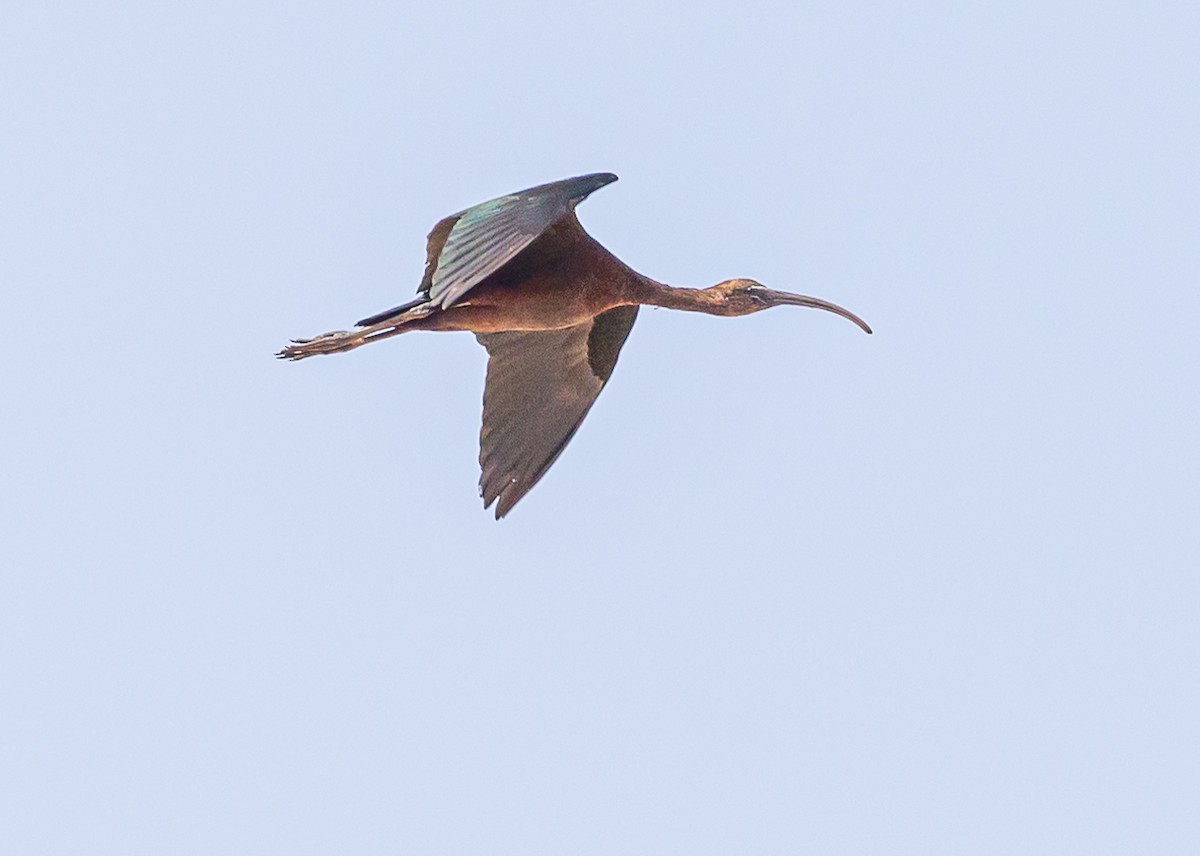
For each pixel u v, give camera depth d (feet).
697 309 61.26
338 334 57.21
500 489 62.39
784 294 62.59
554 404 62.59
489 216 49.75
